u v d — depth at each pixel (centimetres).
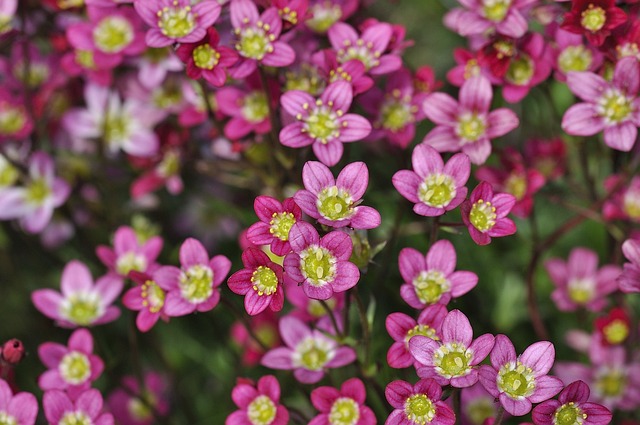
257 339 45
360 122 44
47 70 52
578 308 50
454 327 41
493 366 41
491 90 45
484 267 52
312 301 45
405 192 43
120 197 54
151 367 52
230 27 47
